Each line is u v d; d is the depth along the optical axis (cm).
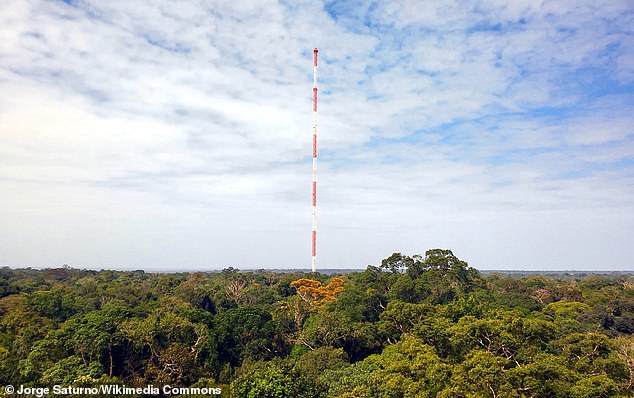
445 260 8800
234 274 13162
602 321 7906
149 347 5784
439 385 3919
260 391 4219
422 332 5259
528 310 7625
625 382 4291
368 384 4359
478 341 4700
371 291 8044
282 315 7725
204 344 6012
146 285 10656
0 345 5669
